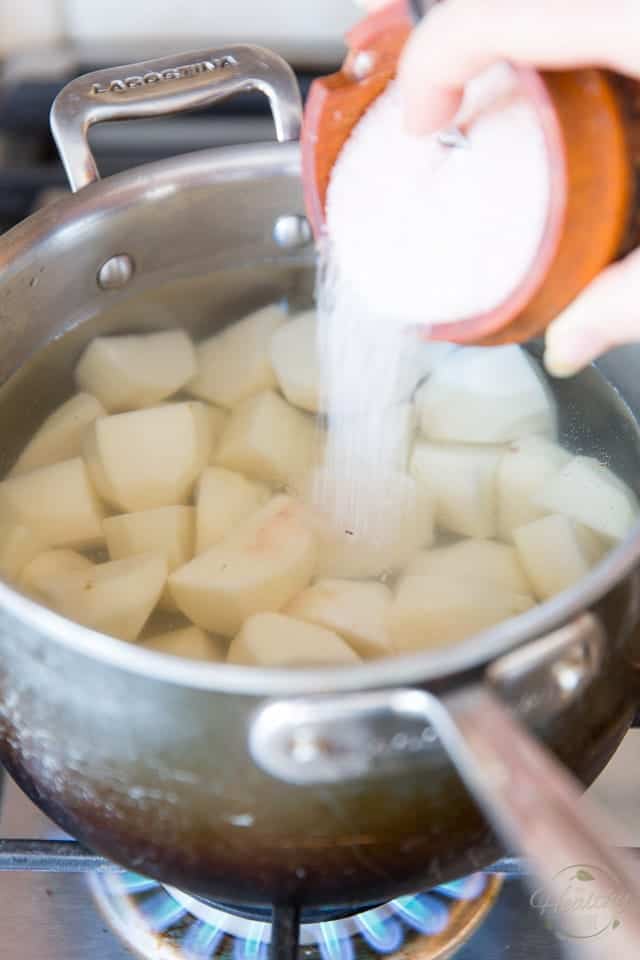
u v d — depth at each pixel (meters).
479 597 0.40
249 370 0.48
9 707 0.35
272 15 0.71
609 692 0.35
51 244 0.45
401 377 0.45
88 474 0.45
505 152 0.37
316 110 0.39
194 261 0.50
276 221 0.49
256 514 0.43
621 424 0.46
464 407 0.46
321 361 0.47
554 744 0.34
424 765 0.32
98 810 0.35
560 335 0.34
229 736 0.32
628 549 0.33
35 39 0.71
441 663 0.30
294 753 0.31
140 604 0.40
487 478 0.44
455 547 0.42
